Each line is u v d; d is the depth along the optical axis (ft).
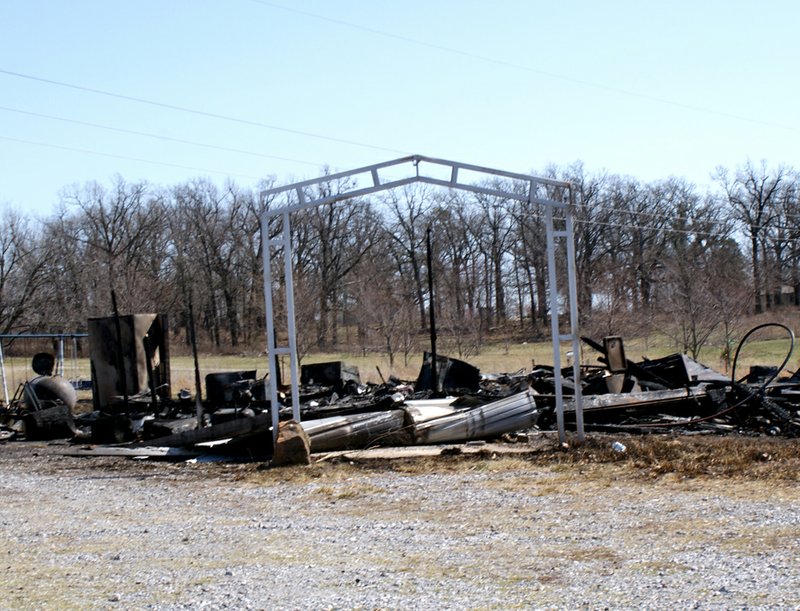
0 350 89.81
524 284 221.05
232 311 214.90
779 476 35.60
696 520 28.84
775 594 19.99
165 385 74.08
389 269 206.90
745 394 54.13
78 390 105.60
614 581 21.94
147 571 25.48
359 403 55.62
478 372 68.33
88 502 38.42
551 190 169.78
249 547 28.25
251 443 51.29
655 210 208.23
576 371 46.16
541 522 29.91
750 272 171.63
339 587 22.68
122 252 207.00
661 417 55.52
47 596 23.17
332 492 37.86
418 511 33.14
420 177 44.39
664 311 144.97
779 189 199.41
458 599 21.01
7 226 191.31
